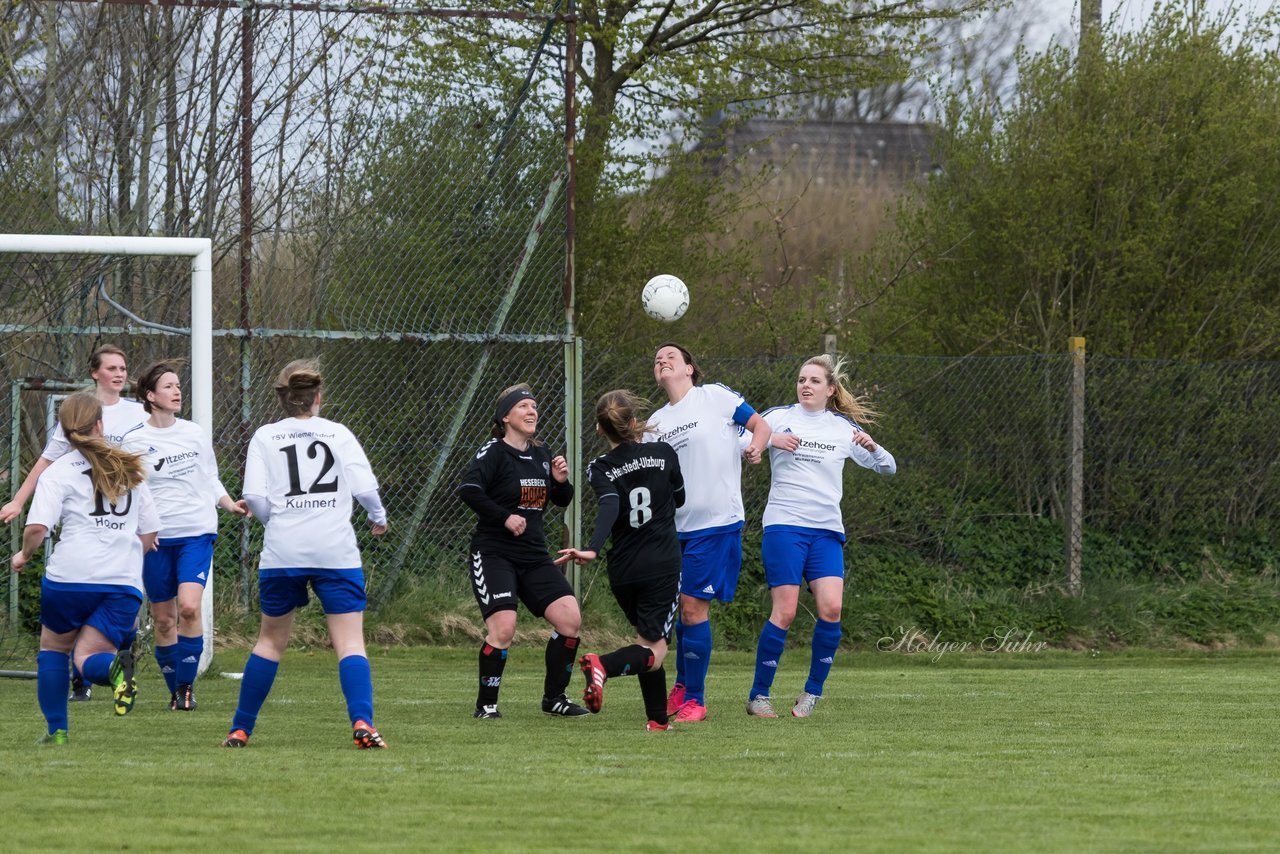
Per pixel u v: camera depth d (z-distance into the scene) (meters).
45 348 41.38
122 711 23.97
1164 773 21.58
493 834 16.02
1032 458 53.16
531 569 28.50
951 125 59.62
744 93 59.72
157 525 24.55
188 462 29.59
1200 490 54.62
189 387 42.19
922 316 60.94
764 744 24.52
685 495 27.55
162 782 19.38
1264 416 54.72
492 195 44.62
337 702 31.02
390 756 22.27
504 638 28.12
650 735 25.72
